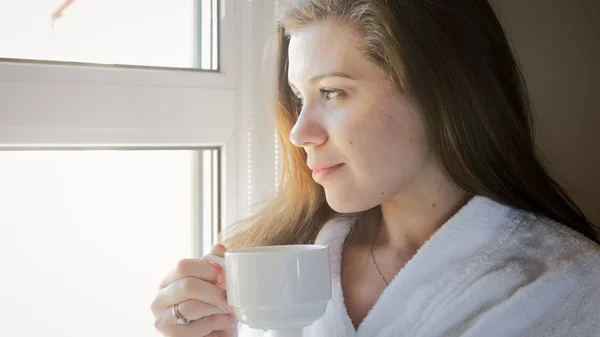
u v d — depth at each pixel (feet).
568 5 5.22
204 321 3.12
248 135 4.33
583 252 3.21
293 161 3.83
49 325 4.15
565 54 5.21
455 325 3.16
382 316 3.28
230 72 4.25
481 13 3.41
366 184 3.20
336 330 3.33
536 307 3.07
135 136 3.94
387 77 3.15
